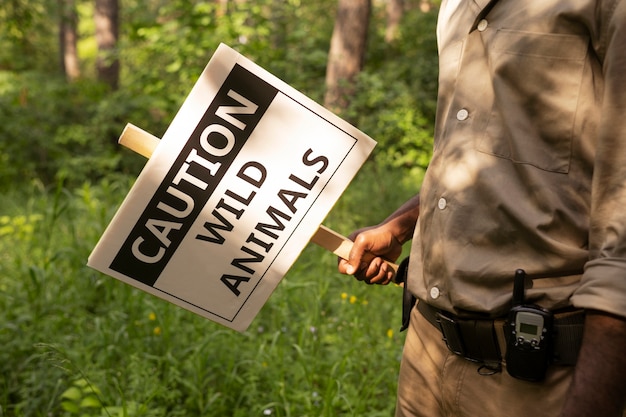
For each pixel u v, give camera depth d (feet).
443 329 5.00
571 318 4.42
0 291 13.98
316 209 5.79
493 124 4.64
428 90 39.06
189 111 5.55
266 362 11.86
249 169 5.68
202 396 11.26
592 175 4.33
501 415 4.72
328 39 50.75
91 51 88.84
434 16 47.65
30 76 39.91
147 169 5.57
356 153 5.74
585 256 4.34
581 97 4.31
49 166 35.40
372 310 14.15
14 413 11.23
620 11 4.02
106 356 11.80
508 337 4.50
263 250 5.81
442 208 4.86
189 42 32.78
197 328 12.75
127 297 13.60
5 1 43.52
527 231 4.45
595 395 3.79
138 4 38.01
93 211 20.85
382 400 11.30
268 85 5.58
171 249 5.71
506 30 4.56
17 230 20.29
